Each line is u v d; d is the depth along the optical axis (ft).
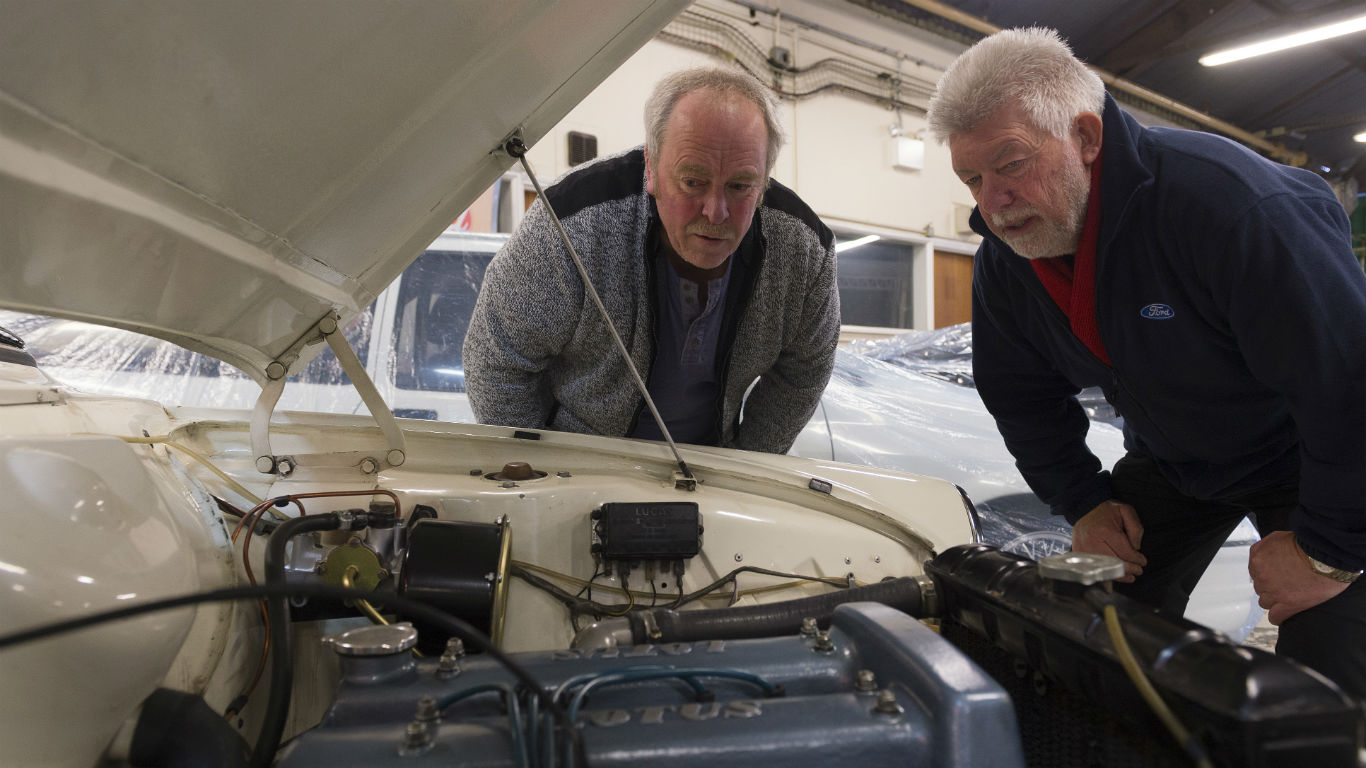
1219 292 3.63
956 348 8.64
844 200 17.35
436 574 2.87
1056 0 19.07
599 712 1.91
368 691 2.08
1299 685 1.61
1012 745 1.82
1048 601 2.20
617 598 3.53
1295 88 23.72
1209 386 4.07
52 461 2.03
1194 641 1.80
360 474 3.54
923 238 18.51
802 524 3.76
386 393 7.33
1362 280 3.42
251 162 2.26
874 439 6.77
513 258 4.62
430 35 2.29
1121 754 2.02
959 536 3.87
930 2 17.76
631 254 4.58
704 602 3.59
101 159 1.82
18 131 1.56
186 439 3.51
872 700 1.94
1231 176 3.56
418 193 3.26
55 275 2.10
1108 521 4.98
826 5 17.03
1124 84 21.31
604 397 5.00
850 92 17.40
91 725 1.91
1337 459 3.41
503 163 3.64
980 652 2.73
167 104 1.81
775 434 5.63
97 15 1.45
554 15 2.71
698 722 1.85
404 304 7.72
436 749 1.79
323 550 3.08
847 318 17.85
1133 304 3.98
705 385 5.23
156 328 2.88
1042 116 3.68
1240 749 1.58
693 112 3.98
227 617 2.63
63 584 1.85
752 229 4.57
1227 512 4.93
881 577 3.76
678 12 3.35
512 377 4.89
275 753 2.22
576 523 3.54
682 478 3.91
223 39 1.74
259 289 2.89
